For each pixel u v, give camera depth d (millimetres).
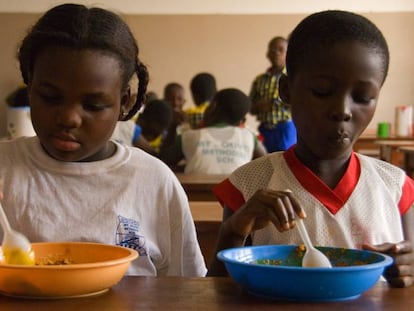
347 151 1054
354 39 1017
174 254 1223
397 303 800
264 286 805
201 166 3670
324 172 1141
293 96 1087
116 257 940
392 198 1157
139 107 1207
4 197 1118
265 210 926
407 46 8453
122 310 771
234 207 1185
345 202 1128
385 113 8516
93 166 1146
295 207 923
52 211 1115
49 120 976
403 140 6363
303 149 1146
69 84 960
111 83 994
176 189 1211
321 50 1017
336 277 777
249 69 8406
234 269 833
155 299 819
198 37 8375
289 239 1121
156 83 8422
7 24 8219
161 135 5105
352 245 1114
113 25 1036
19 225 1114
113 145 1206
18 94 4051
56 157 1110
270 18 8367
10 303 802
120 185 1154
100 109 993
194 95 5742
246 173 1197
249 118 8047
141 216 1168
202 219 2025
